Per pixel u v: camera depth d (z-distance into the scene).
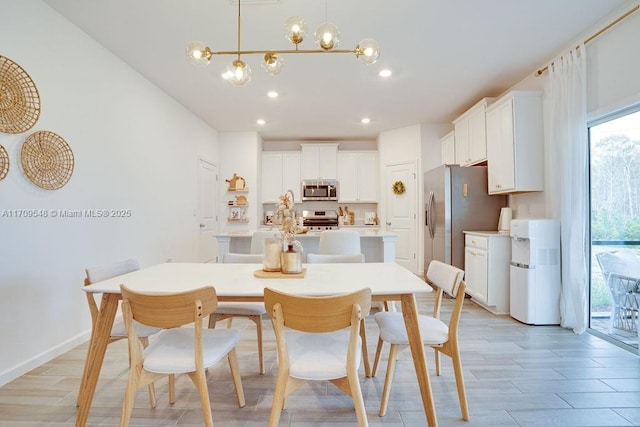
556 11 2.40
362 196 6.25
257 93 4.02
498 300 3.36
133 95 3.32
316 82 3.68
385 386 1.68
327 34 1.83
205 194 5.28
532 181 3.27
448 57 3.11
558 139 2.99
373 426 1.60
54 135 2.34
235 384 1.75
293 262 1.86
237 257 2.55
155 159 3.75
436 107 4.57
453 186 4.01
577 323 2.79
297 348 1.51
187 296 1.33
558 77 2.98
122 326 1.82
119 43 2.83
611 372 2.12
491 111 3.70
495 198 4.01
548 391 1.91
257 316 2.11
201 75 3.48
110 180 2.97
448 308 3.56
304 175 6.26
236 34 2.70
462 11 2.40
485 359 2.31
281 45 2.87
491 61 3.19
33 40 2.18
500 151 3.51
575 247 2.78
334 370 1.35
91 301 1.73
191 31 2.65
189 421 1.64
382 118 5.11
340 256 2.54
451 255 4.01
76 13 2.39
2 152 1.99
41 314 2.25
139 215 3.43
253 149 5.85
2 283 2.00
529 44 2.87
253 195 5.84
